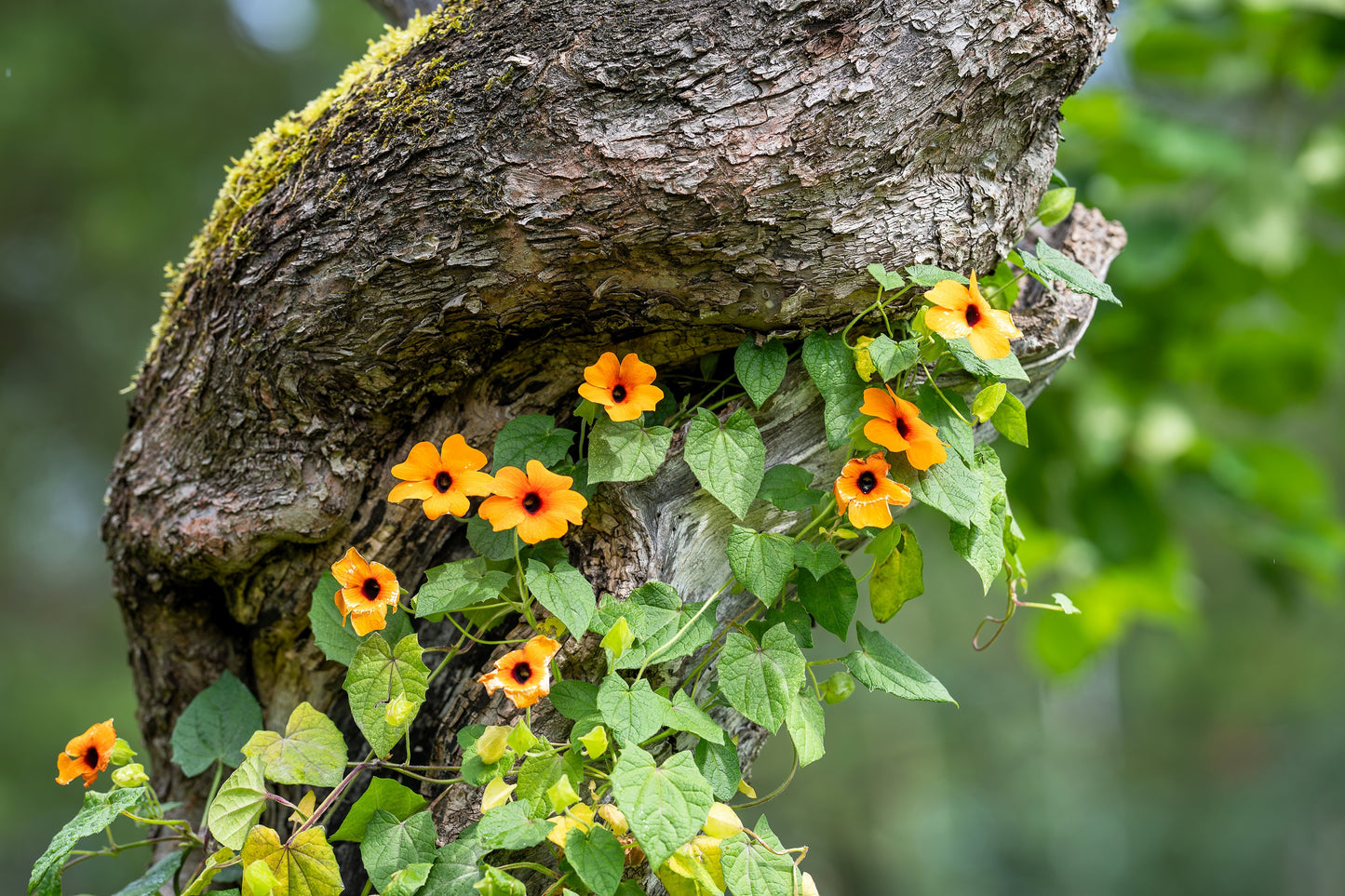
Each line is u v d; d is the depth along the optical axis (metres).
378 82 2.26
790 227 2.22
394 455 2.31
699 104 2.22
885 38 2.22
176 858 2.31
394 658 2.24
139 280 7.15
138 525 2.33
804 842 8.41
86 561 7.62
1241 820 8.70
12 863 6.01
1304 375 3.12
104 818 2.24
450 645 2.30
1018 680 9.95
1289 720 9.26
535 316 2.25
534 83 2.22
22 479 7.25
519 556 2.26
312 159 2.27
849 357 2.25
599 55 2.22
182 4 7.10
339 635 2.27
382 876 2.21
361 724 2.23
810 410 2.28
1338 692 9.09
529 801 2.20
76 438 7.34
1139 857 8.75
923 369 2.25
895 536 2.26
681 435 2.26
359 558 2.23
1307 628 9.19
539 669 2.21
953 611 10.04
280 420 2.30
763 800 2.24
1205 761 9.49
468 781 2.21
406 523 2.31
